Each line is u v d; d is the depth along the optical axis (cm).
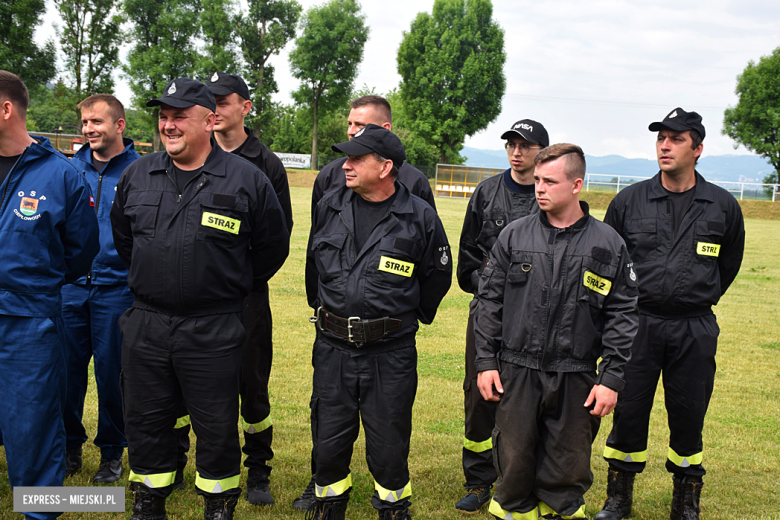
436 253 325
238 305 321
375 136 305
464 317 904
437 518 363
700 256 354
